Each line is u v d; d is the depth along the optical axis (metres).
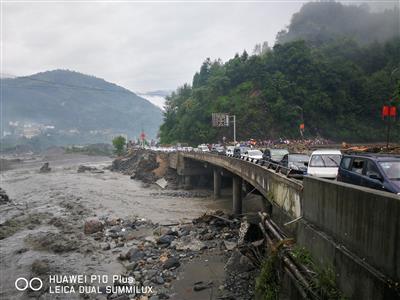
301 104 91.94
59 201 35.59
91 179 58.78
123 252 18.33
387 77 95.06
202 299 11.73
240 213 26.53
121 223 25.05
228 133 87.00
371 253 5.54
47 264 16.75
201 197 36.97
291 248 9.47
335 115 92.06
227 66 123.44
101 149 161.62
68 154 141.00
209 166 38.31
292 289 8.48
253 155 30.86
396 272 4.80
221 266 14.62
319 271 7.39
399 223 4.75
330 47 120.81
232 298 11.50
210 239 18.88
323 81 96.06
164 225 23.67
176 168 49.38
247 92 99.12
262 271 10.43
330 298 6.42
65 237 21.50
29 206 33.41
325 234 7.66
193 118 101.19
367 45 123.88
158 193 40.28
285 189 11.94
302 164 16.62
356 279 5.84
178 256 16.41
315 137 86.44
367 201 5.71
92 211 30.12
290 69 101.62
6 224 25.44
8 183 55.69
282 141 73.75
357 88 95.50
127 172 69.06
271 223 12.93
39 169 84.00
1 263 17.41
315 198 8.46
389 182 8.18
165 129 126.94
